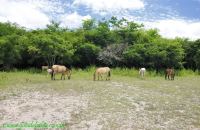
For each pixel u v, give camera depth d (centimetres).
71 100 1811
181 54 4128
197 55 4403
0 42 3531
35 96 1906
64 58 4059
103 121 1408
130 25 4425
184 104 1809
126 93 2095
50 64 3853
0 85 2295
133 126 1346
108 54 4019
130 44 4394
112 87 2338
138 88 2366
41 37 3684
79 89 2183
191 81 3081
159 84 2689
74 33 4606
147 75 3609
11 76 2906
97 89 2202
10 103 1703
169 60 4069
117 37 4444
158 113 1582
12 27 4266
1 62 3644
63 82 2544
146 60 4091
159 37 4688
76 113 1532
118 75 3488
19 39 3838
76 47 4166
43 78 2864
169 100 1911
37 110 1573
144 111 1616
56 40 3753
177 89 2405
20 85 2322
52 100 1803
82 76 3170
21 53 3994
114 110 1608
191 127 1359
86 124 1362
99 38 4353
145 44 4153
